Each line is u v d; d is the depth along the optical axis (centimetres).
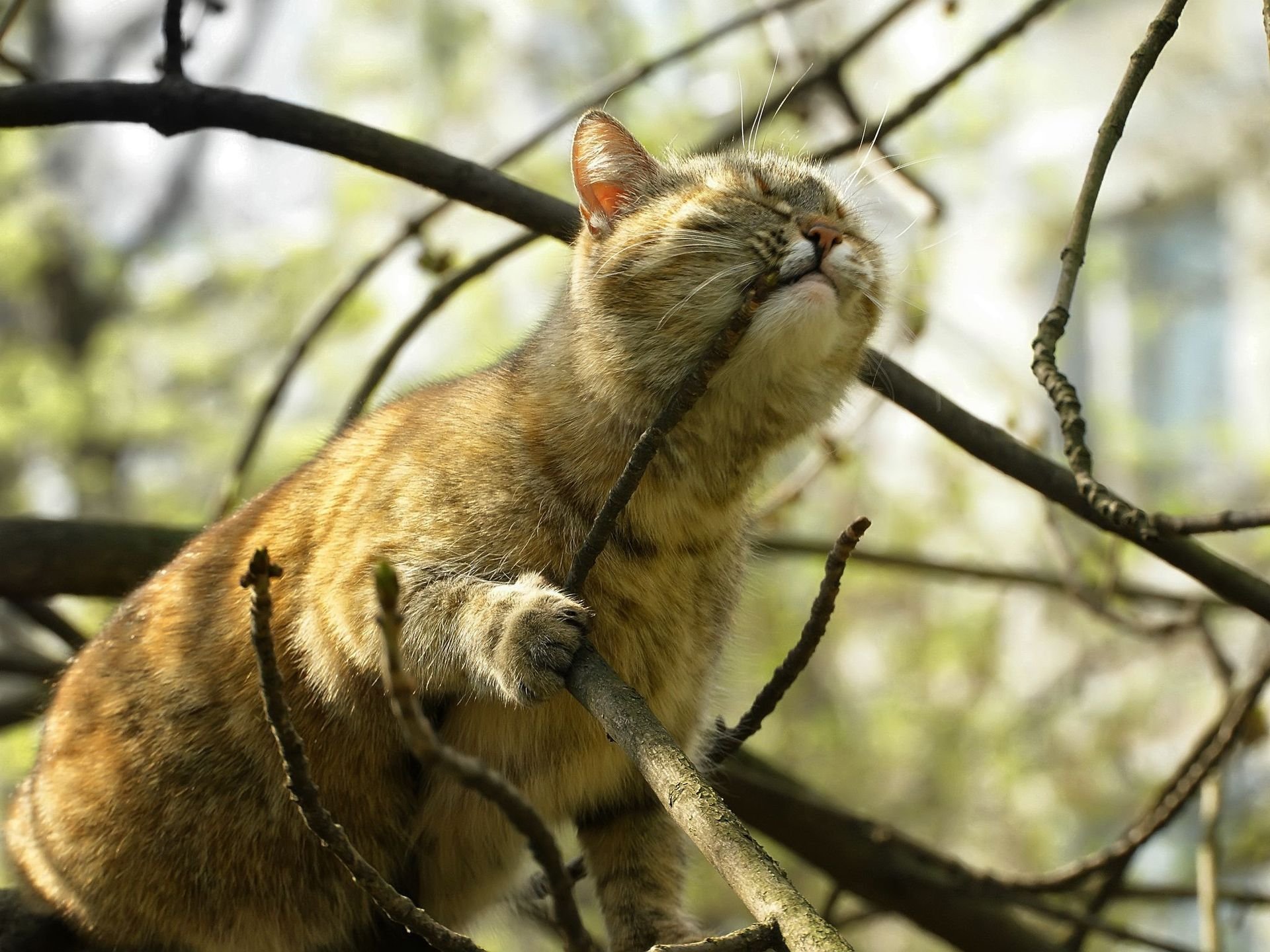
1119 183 2033
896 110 822
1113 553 916
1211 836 802
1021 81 1958
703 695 615
